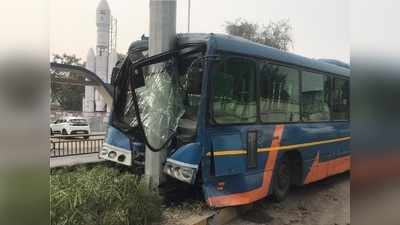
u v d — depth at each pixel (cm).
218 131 562
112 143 641
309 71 771
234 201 567
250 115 614
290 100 710
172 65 585
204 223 515
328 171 829
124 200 443
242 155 587
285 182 696
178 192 586
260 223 578
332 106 852
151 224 475
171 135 568
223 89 575
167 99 576
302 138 730
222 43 574
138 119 566
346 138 901
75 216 390
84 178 461
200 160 538
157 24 582
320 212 653
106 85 903
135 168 615
